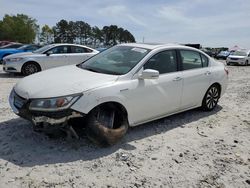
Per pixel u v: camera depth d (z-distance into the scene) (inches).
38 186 128.0
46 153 158.4
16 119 208.4
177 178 142.8
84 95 156.3
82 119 166.1
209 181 142.3
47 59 447.5
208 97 249.8
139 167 150.6
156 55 198.8
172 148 177.0
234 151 179.5
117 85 170.6
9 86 348.2
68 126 159.3
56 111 150.7
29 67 441.4
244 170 156.1
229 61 1095.6
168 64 207.5
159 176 143.3
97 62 204.2
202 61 241.9
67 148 165.5
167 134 199.2
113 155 161.3
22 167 142.8
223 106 287.0
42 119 152.3
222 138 199.8
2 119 207.8
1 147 162.6
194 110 262.1
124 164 152.6
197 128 215.6
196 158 165.8
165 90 199.5
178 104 215.6
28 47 704.4
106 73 183.2
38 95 154.6
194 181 141.3
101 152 163.8
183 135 199.8
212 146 184.5
